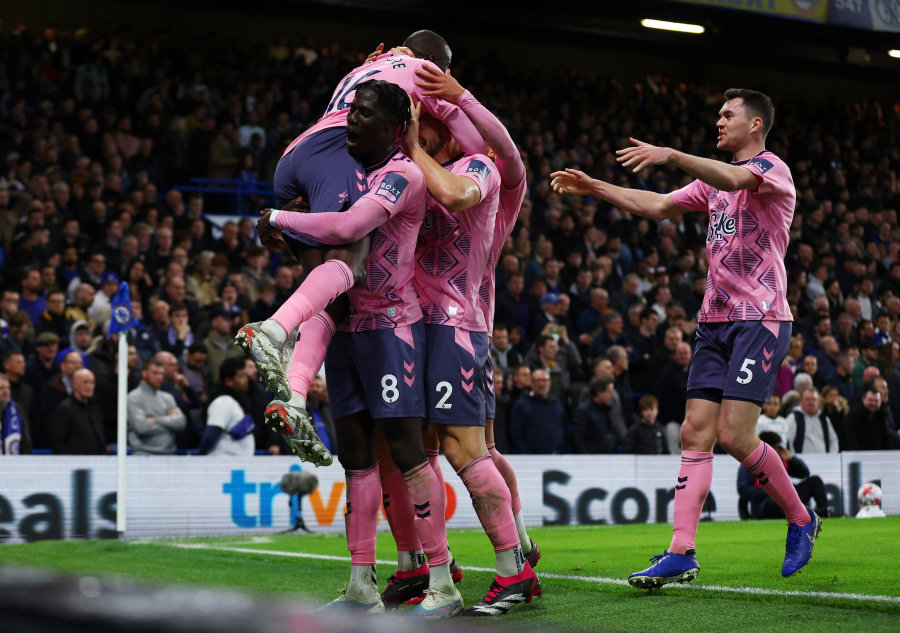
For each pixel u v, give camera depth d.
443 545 3.65
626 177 17.81
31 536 7.61
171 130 14.81
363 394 3.71
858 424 10.91
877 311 16.16
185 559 5.73
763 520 9.40
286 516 8.47
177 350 10.13
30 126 13.67
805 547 4.43
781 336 4.26
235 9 18.33
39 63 14.62
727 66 23.08
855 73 22.86
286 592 4.31
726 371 4.29
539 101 19.08
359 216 3.46
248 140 15.29
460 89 3.91
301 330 3.62
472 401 3.76
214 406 8.66
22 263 11.15
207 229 13.17
